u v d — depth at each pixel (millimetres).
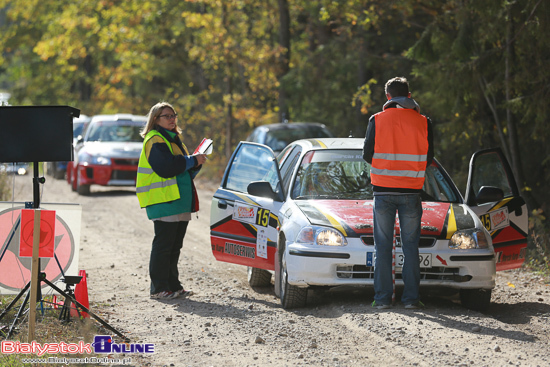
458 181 48156
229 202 26328
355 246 20844
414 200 20328
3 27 146250
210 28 76688
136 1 97750
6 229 20578
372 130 20469
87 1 103188
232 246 26000
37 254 17547
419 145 20328
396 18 63562
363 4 61938
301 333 19016
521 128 46000
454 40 37906
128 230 42875
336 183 24203
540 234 33469
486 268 21125
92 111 136750
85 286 20391
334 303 22453
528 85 38688
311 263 20891
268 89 78750
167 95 115250
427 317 19672
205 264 32156
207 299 24312
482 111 44594
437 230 21188
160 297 24250
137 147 62500
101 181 60312
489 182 24875
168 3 101250
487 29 36938
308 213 22047
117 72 110188
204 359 16859
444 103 41812
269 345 17969
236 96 81562
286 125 57156
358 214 21875
